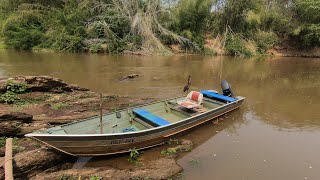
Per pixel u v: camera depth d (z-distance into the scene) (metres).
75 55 27.53
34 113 9.16
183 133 8.73
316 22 34.59
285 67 24.34
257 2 36.00
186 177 6.43
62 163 6.67
